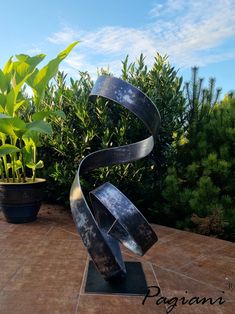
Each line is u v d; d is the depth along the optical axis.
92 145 4.64
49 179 5.13
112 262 2.28
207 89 4.93
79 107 4.46
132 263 2.90
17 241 3.49
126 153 2.84
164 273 2.75
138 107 2.39
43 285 2.47
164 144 4.77
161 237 3.78
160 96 4.59
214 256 3.18
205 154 4.31
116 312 2.12
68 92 4.73
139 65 4.83
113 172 4.29
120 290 2.39
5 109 3.99
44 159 5.30
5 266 2.82
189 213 4.28
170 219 4.61
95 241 2.27
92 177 4.59
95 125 4.52
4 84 4.17
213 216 3.84
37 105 4.28
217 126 4.37
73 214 2.37
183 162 4.66
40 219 4.45
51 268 2.79
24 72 4.18
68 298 2.28
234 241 3.96
